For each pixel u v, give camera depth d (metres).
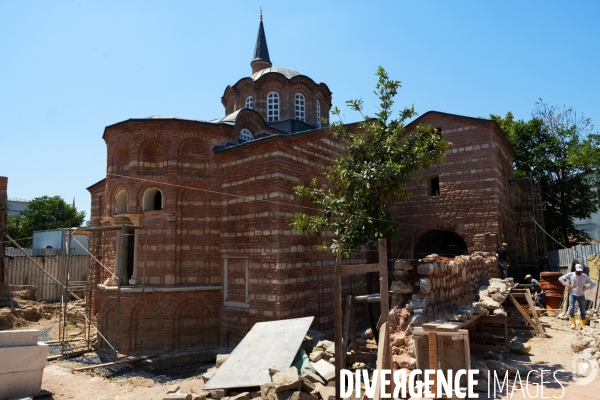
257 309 15.65
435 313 10.39
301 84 25.39
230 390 9.62
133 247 18.47
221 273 17.30
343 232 12.03
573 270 18.61
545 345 12.56
